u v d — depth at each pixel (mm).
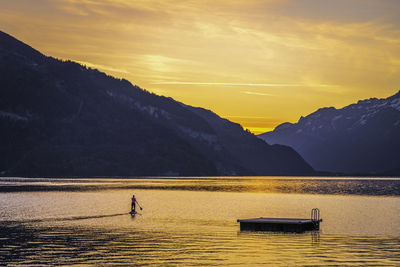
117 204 108125
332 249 51562
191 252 50000
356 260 46562
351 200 134250
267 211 95375
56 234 60375
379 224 72812
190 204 112438
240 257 47750
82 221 73875
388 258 47469
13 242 54812
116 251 50312
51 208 96188
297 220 66250
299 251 50688
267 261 46125
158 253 49375
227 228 66625
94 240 56312
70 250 50625
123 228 66062
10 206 100750
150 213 87438
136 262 45750
